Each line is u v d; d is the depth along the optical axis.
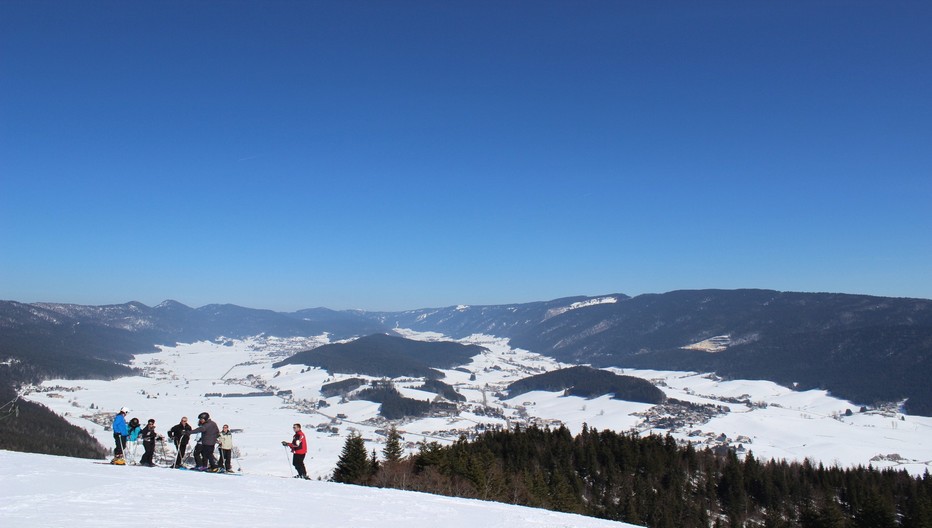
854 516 76.75
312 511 19.98
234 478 27.92
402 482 61.50
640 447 104.00
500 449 95.31
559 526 22.42
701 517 79.31
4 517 14.86
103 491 19.80
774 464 100.50
